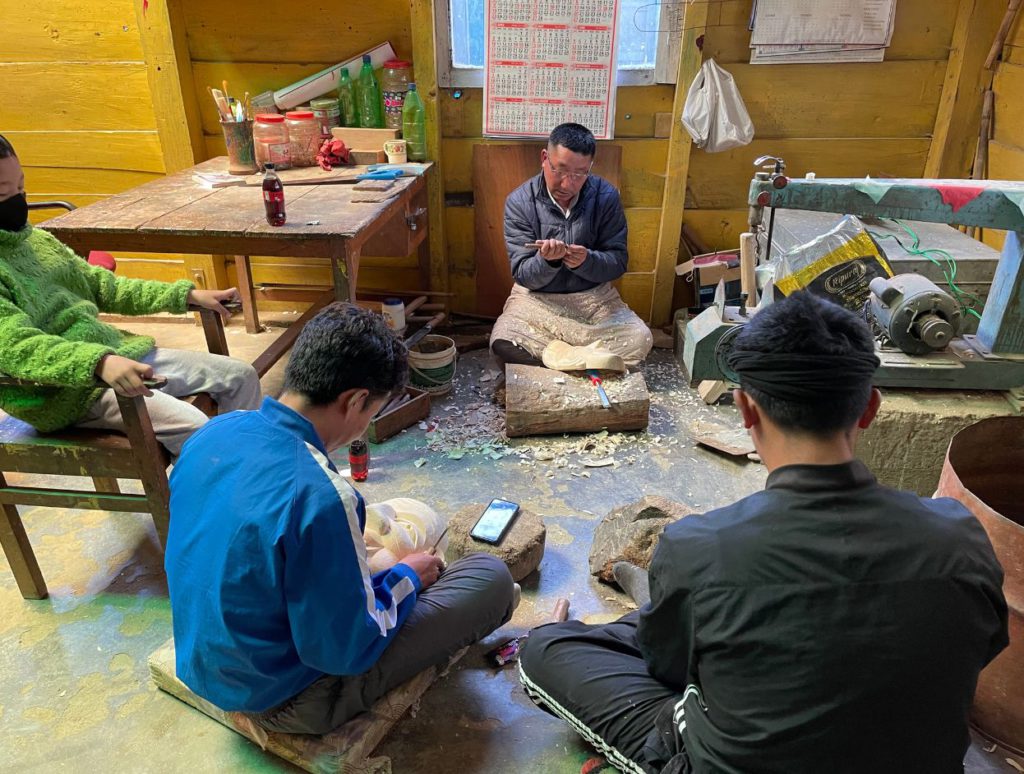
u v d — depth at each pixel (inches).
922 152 133.6
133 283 88.4
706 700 42.3
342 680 57.9
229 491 48.7
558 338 121.1
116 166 144.0
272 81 135.5
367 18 128.6
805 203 76.3
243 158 122.6
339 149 126.7
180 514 51.4
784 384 38.2
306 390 49.7
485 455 107.2
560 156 111.0
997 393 85.1
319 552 47.9
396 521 77.9
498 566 68.4
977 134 129.7
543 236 122.5
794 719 37.8
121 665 72.6
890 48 125.7
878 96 129.3
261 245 96.0
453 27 128.9
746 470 104.3
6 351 66.6
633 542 81.4
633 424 112.0
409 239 124.4
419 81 128.7
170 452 77.4
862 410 39.0
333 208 104.4
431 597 64.2
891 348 84.3
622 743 54.5
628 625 62.1
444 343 124.4
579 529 92.0
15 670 71.9
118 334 85.2
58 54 134.2
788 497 38.9
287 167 126.6
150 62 131.1
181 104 134.2
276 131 123.4
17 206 73.9
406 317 134.7
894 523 38.0
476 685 70.5
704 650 40.6
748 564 38.6
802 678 37.3
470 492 99.1
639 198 139.2
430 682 66.4
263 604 49.7
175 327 148.9
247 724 62.4
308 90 131.0
